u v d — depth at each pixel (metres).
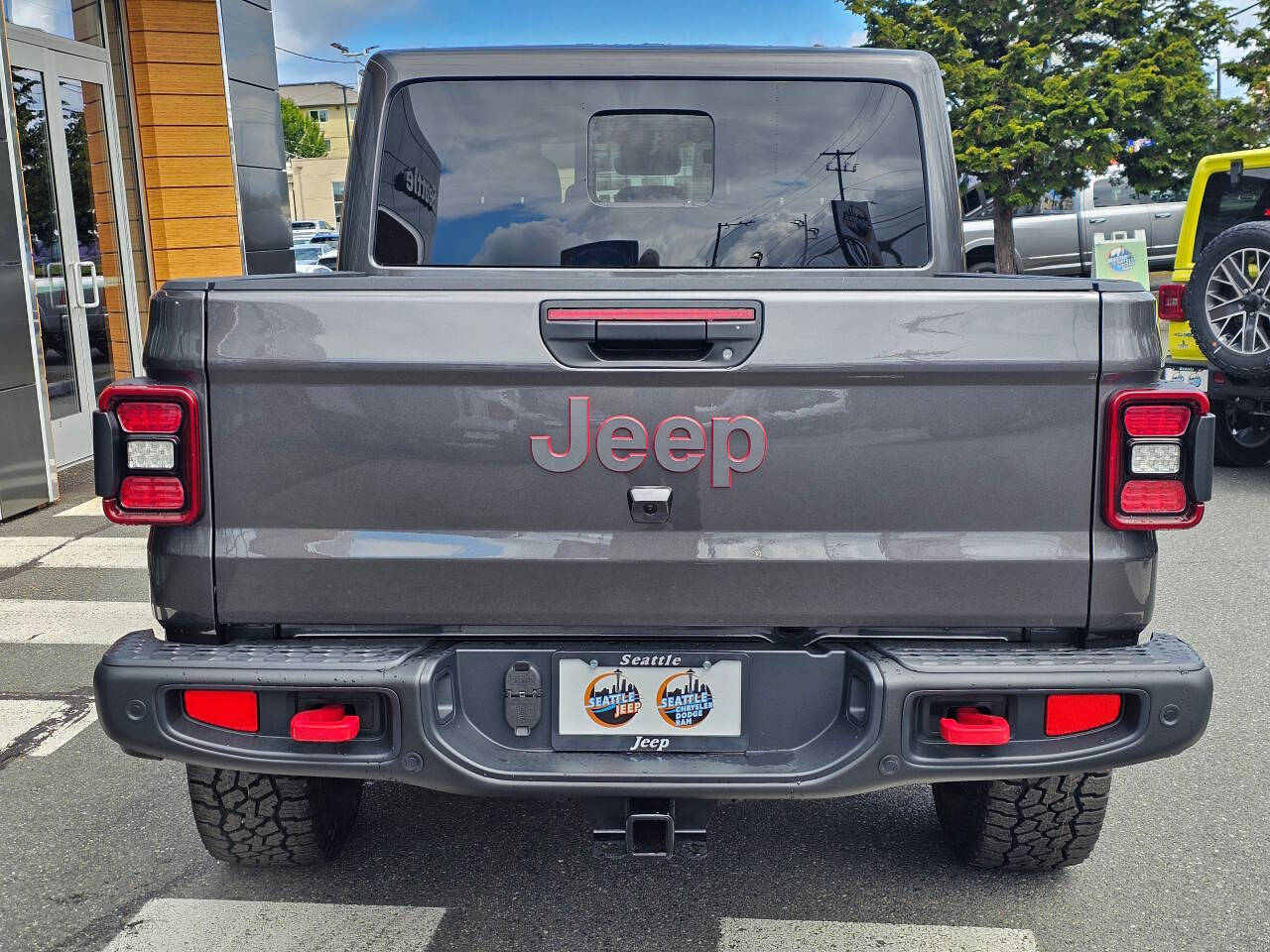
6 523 8.09
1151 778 4.05
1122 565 2.60
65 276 10.11
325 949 2.97
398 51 3.53
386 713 2.58
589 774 2.57
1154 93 19.06
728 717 2.67
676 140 3.54
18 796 3.95
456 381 2.56
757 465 2.56
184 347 2.56
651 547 2.59
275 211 12.47
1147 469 2.55
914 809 3.78
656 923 3.09
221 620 2.64
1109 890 3.27
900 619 2.62
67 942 3.01
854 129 3.54
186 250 11.41
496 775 2.56
